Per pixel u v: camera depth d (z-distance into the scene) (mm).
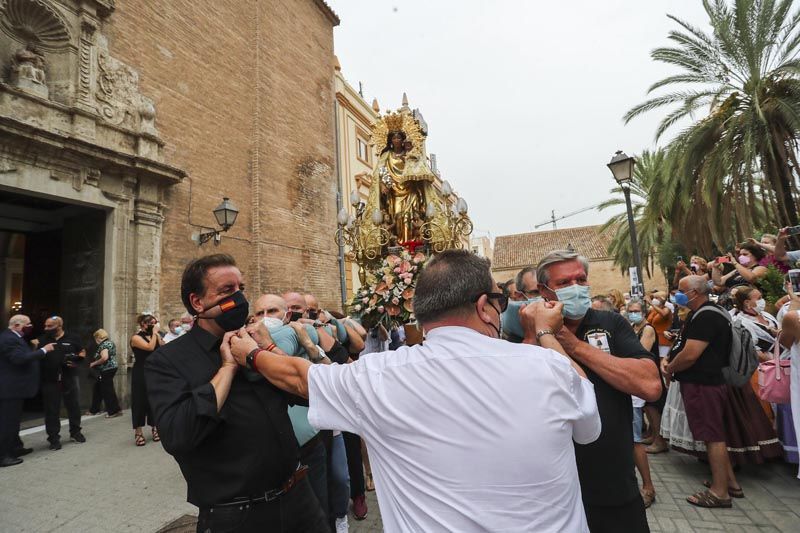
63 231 8836
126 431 6770
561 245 32750
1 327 10672
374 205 5977
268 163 12508
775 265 6336
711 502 3703
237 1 12039
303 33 14750
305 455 2799
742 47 10258
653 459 5129
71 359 6207
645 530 1937
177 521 3775
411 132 6078
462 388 1213
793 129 9758
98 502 4168
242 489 1680
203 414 1517
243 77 12023
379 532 3537
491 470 1139
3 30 7133
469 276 1413
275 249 12453
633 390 1869
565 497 1189
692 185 11852
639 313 5656
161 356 1757
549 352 1343
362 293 4723
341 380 1396
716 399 3760
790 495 3859
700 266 7426
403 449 1221
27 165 6969
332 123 15922
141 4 9180
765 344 4688
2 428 5293
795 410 3521
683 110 11469
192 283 1812
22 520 3824
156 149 8977
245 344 1692
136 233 8609
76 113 7570
